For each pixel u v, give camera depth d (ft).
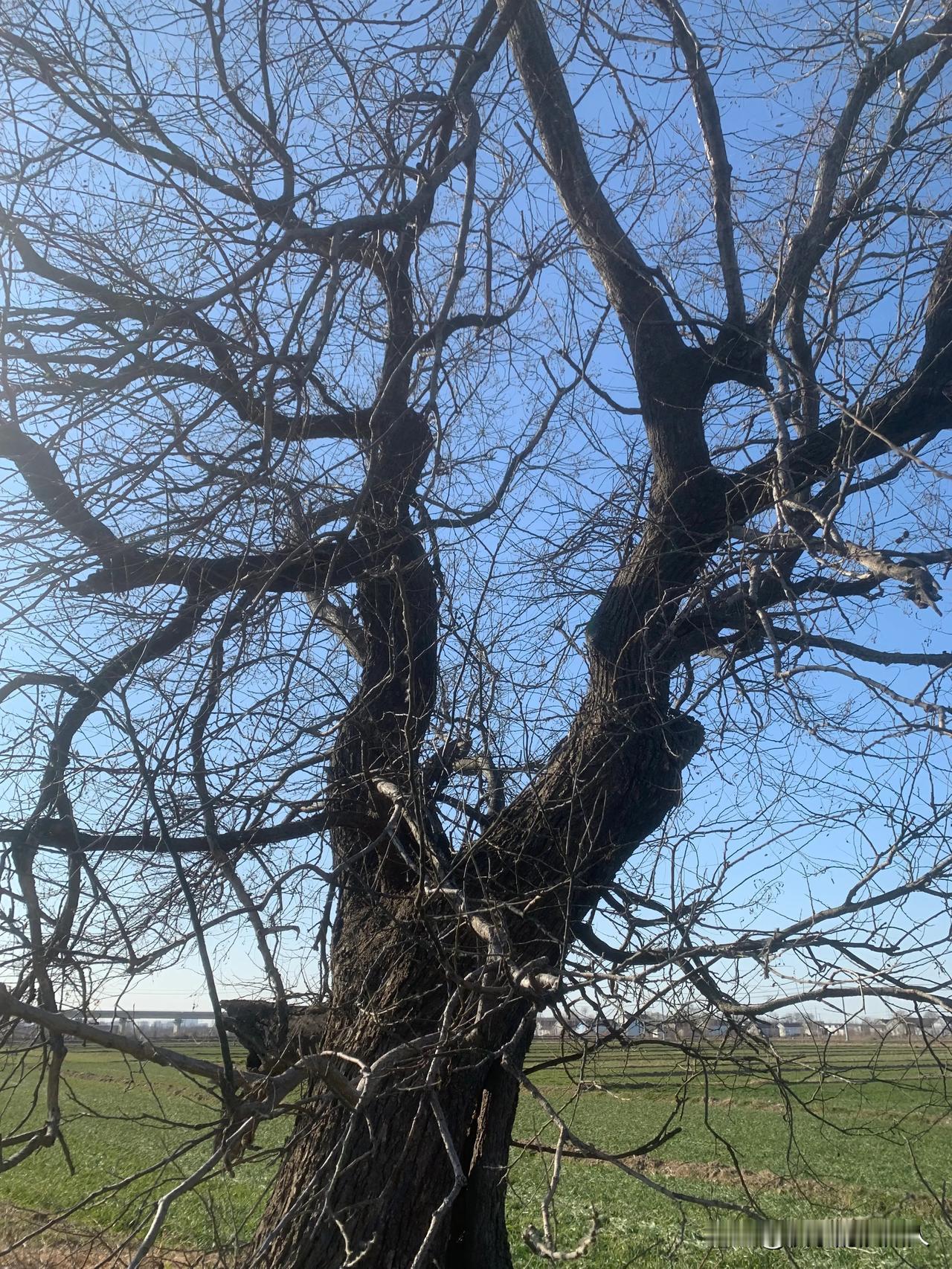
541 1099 9.04
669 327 17.75
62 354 12.69
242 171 14.89
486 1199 14.51
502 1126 14.73
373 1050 14.10
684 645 16.30
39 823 12.42
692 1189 45.32
